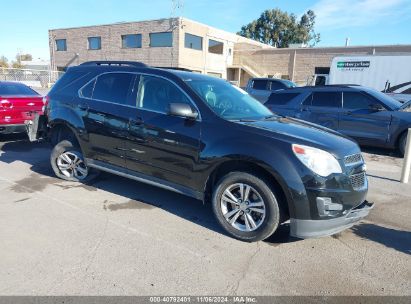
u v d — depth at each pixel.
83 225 4.00
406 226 4.39
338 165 3.49
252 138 3.66
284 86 16.03
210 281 3.02
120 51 35.31
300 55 33.88
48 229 3.86
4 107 7.96
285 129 3.88
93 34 37.03
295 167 3.40
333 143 3.67
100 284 2.92
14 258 3.25
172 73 4.45
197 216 4.40
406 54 15.45
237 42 38.56
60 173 5.59
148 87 4.55
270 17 58.50
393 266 3.39
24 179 5.63
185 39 32.22
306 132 3.89
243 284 3.00
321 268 3.30
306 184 3.38
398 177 6.72
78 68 5.42
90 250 3.45
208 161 3.86
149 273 3.10
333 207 3.44
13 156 7.21
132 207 4.61
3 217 4.13
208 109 4.03
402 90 15.74
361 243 3.86
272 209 3.56
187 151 4.02
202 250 3.54
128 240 3.69
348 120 9.17
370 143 9.03
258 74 36.81
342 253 3.61
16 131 8.30
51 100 5.48
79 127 5.07
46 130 5.66
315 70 33.16
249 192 3.72
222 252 3.52
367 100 9.03
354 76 16.89
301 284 3.04
